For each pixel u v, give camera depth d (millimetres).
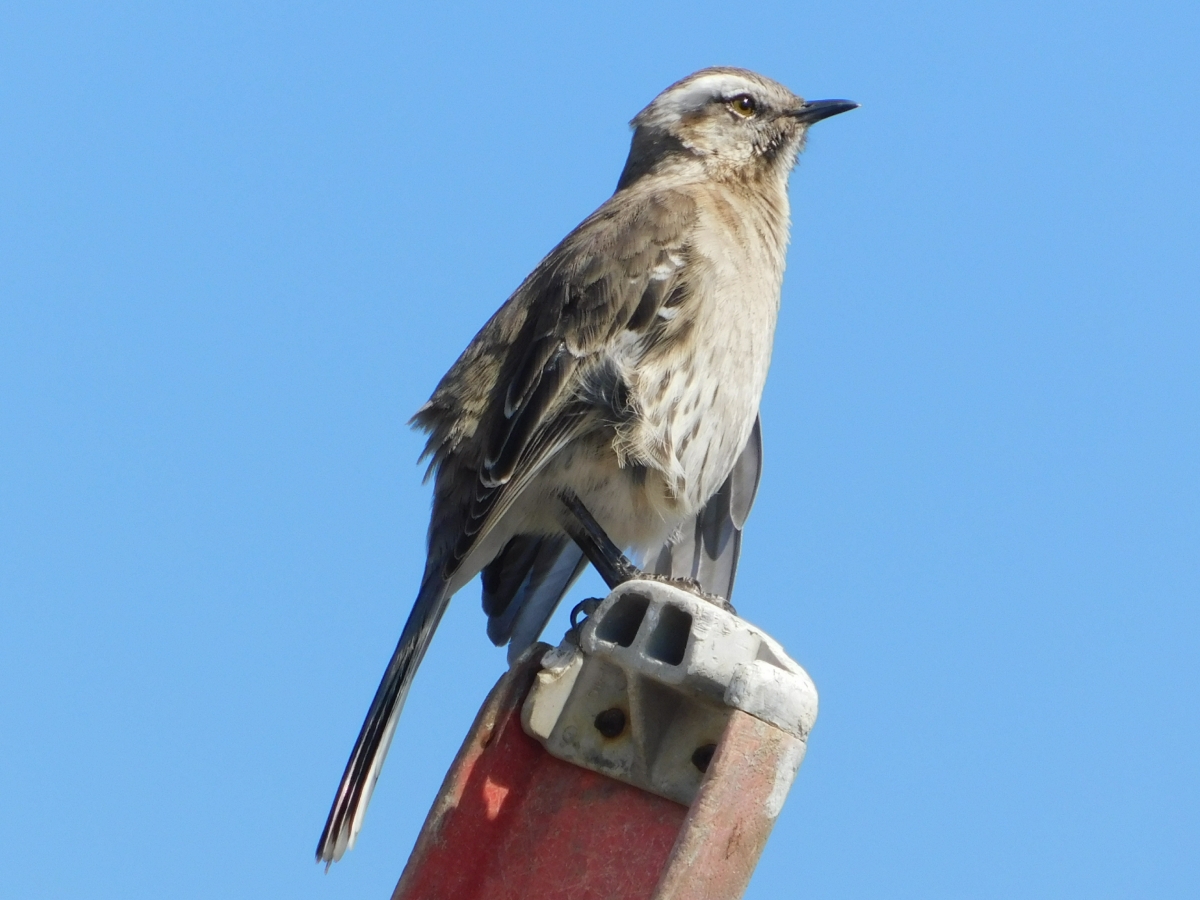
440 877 6137
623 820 6070
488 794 6242
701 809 5344
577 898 6008
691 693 5758
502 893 6121
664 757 6035
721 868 5359
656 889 5324
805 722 5520
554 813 6176
